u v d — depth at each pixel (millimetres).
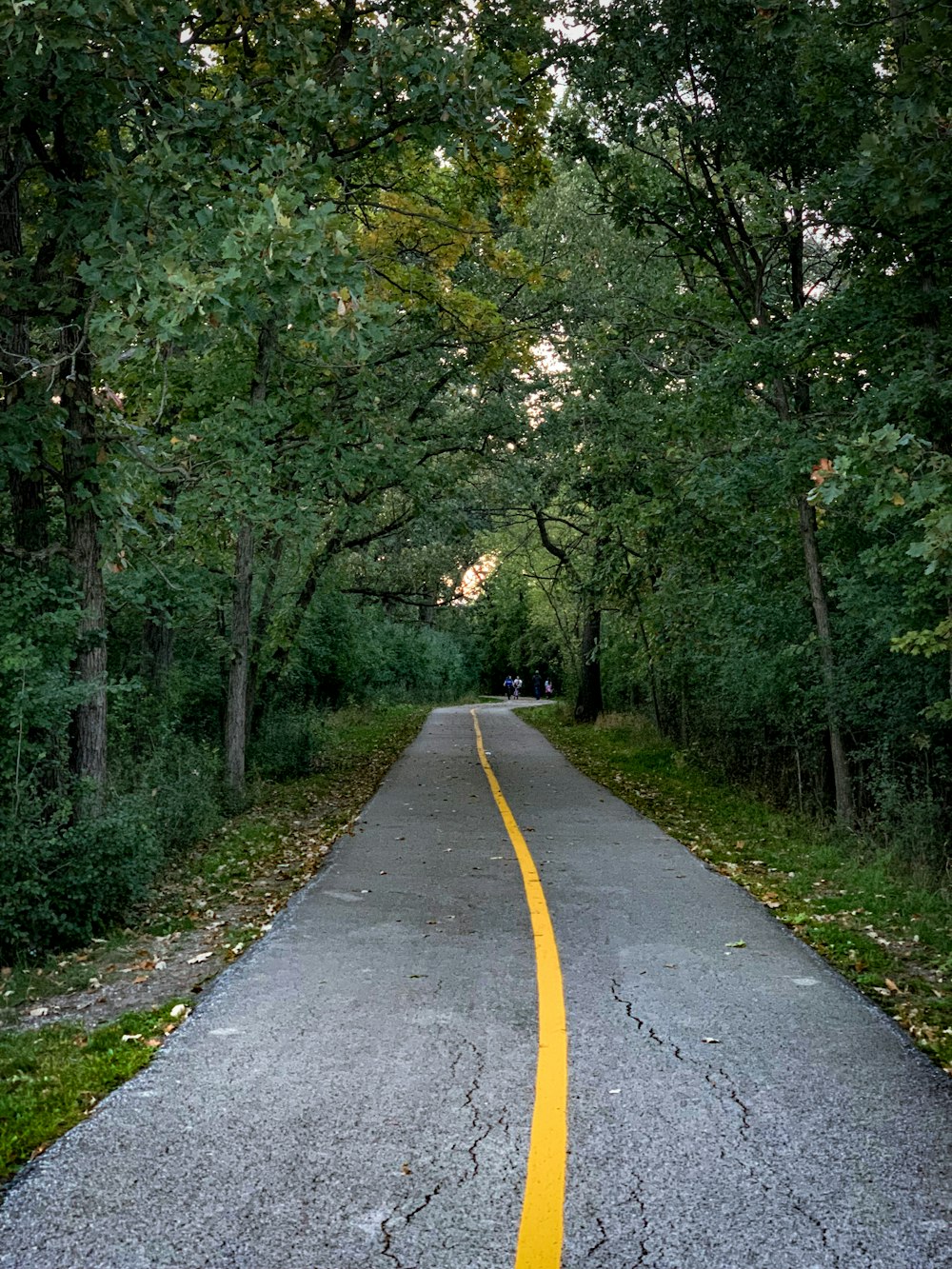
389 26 8828
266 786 17281
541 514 26438
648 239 18781
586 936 7148
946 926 7578
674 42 12664
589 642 32250
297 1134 3930
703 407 14117
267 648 20031
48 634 8469
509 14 12398
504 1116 4082
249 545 15977
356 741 27906
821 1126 3979
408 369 18953
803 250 15250
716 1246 3111
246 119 8328
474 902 8266
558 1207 3352
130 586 12352
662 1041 4969
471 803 14891
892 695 12227
